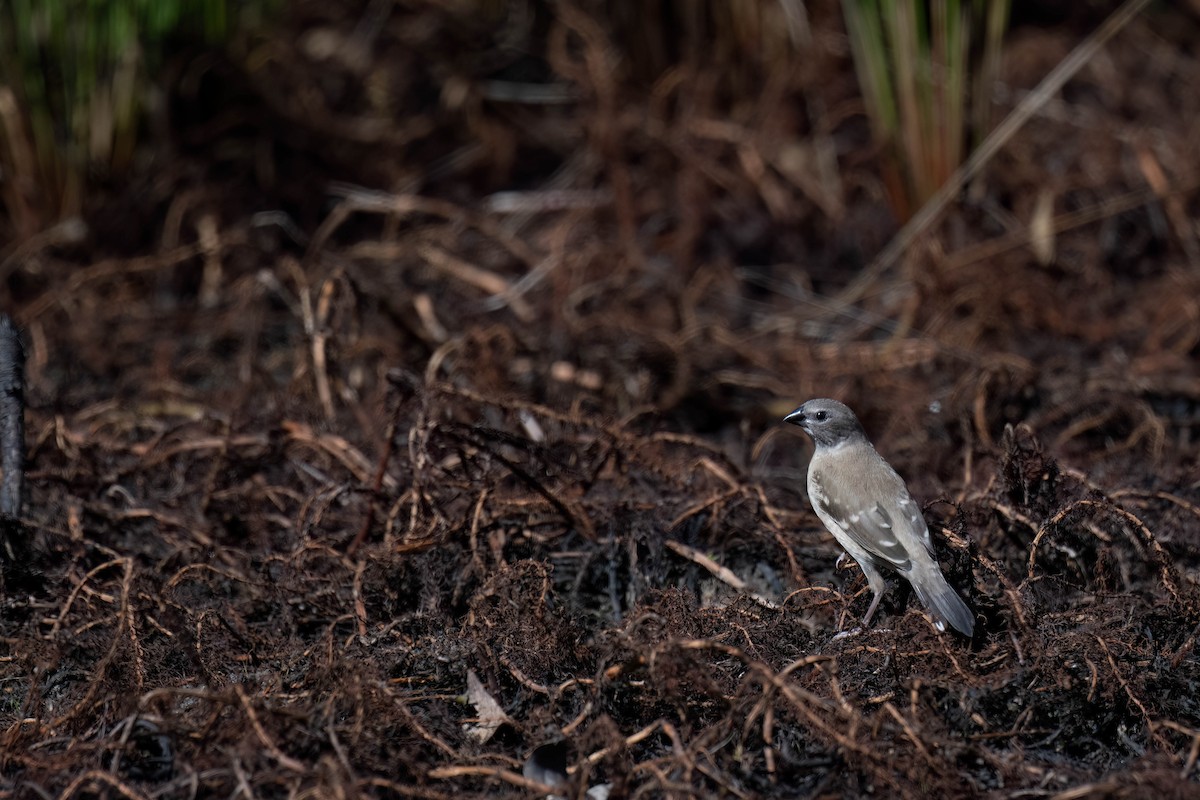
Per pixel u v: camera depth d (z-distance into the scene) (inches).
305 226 586.9
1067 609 322.3
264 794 260.4
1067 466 370.0
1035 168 568.7
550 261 534.3
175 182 575.2
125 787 256.7
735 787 259.0
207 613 314.2
